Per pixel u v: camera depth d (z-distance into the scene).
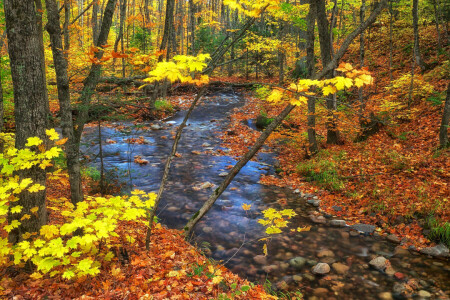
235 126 15.11
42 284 3.10
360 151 9.11
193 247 4.75
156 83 14.91
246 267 4.70
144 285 3.26
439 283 4.20
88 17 24.38
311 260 4.90
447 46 13.59
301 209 6.91
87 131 12.62
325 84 2.94
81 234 3.97
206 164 10.16
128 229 4.70
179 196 7.50
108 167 9.10
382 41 18.41
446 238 5.08
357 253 5.09
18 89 3.17
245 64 26.88
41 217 3.40
